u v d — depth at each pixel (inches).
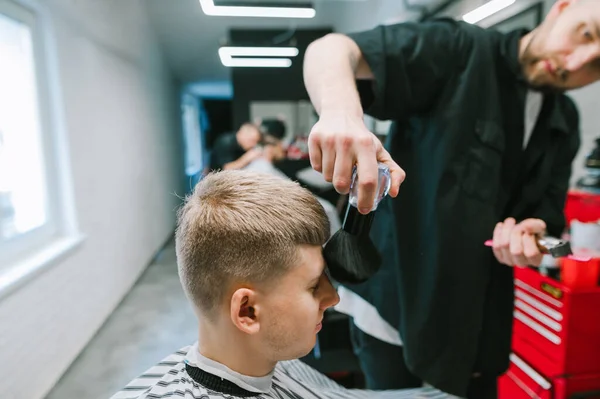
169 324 102.4
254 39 171.8
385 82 28.2
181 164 265.4
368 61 27.7
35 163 80.5
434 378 31.8
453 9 96.2
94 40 103.5
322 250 20.3
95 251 99.5
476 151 29.6
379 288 35.3
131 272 129.6
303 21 171.0
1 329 61.6
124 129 128.7
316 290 20.5
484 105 29.7
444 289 30.6
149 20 166.6
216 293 19.5
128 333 97.9
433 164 30.1
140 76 152.2
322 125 19.2
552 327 44.6
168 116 216.8
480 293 31.4
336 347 58.6
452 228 29.7
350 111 20.6
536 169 33.9
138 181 143.6
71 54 89.4
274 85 173.9
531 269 47.9
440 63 28.8
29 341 69.0
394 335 37.0
